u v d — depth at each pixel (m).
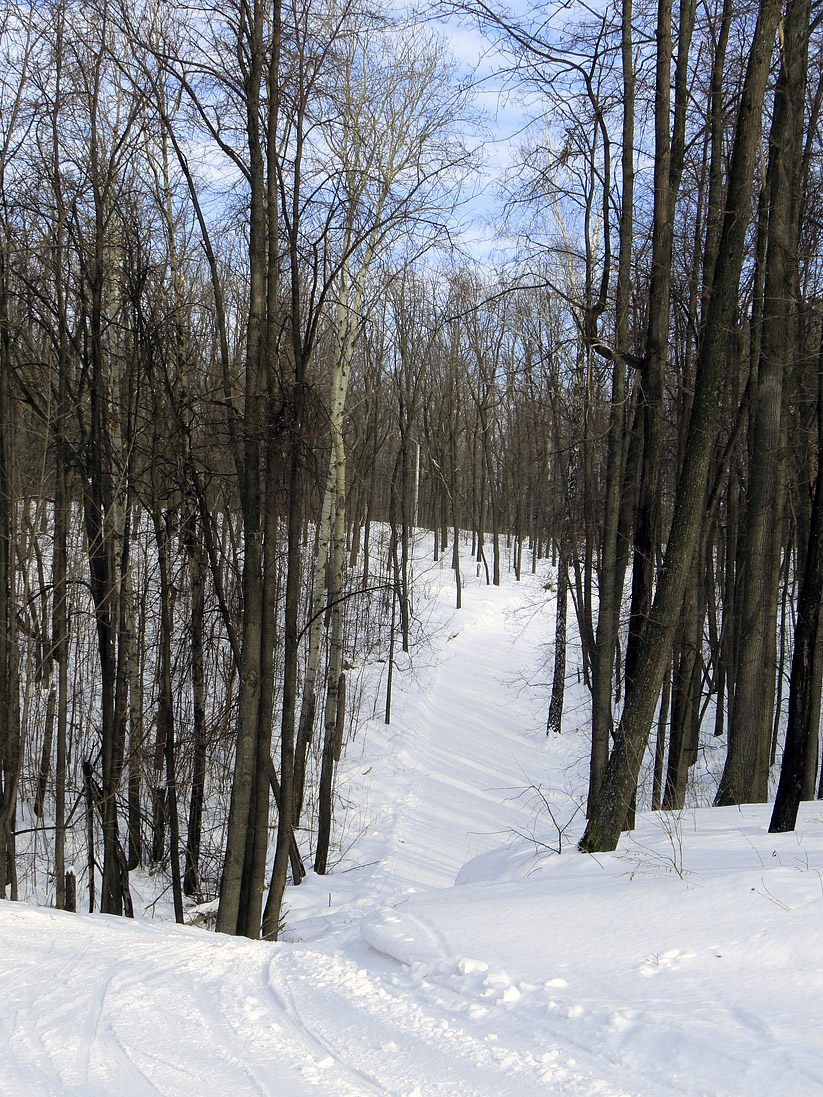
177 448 12.00
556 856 8.95
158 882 13.92
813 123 12.98
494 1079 3.63
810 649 8.07
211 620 13.95
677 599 8.90
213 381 14.26
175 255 12.53
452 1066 3.79
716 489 14.30
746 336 13.95
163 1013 4.67
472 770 21.14
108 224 11.88
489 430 45.97
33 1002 4.85
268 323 10.62
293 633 11.24
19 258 11.38
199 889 13.45
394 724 23.83
